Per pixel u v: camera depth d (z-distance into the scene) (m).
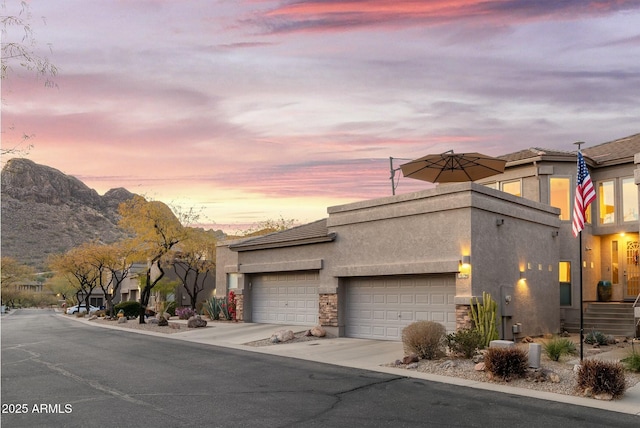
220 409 9.84
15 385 12.10
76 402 10.41
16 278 92.56
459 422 9.01
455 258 17.23
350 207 20.91
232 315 28.83
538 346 12.58
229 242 33.62
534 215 20.56
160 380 12.63
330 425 8.82
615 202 23.72
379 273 19.38
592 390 10.70
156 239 32.91
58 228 164.88
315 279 23.09
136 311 43.03
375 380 12.42
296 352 17.08
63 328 30.92
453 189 17.47
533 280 20.16
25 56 10.04
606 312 22.05
